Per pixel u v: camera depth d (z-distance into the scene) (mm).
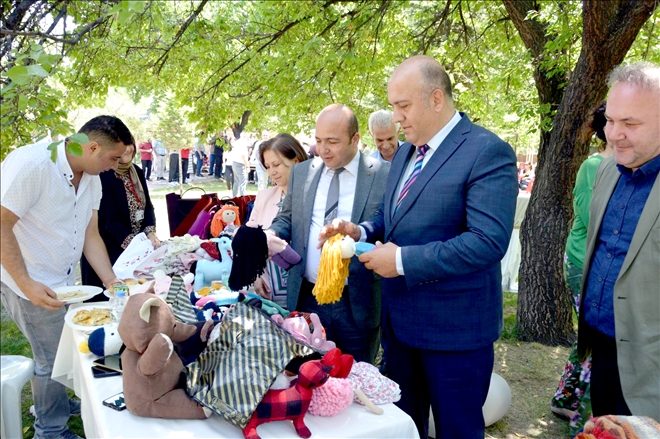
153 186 15258
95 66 4172
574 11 3980
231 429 1473
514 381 3666
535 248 4266
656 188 1771
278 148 3098
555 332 4273
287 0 4828
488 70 6547
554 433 3010
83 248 2850
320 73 5016
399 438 1542
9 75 1449
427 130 1918
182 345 1620
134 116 19719
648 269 1765
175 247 2836
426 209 1898
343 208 2502
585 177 2754
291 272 2578
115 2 2529
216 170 17703
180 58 4828
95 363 1863
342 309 2465
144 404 1475
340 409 1521
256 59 4996
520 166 15188
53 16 2748
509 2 4402
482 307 1949
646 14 3256
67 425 2887
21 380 2467
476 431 2021
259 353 1493
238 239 2080
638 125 1733
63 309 2611
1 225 2193
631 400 1819
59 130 1712
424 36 5953
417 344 1988
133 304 1520
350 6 5699
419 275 1783
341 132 2393
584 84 3688
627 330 1838
